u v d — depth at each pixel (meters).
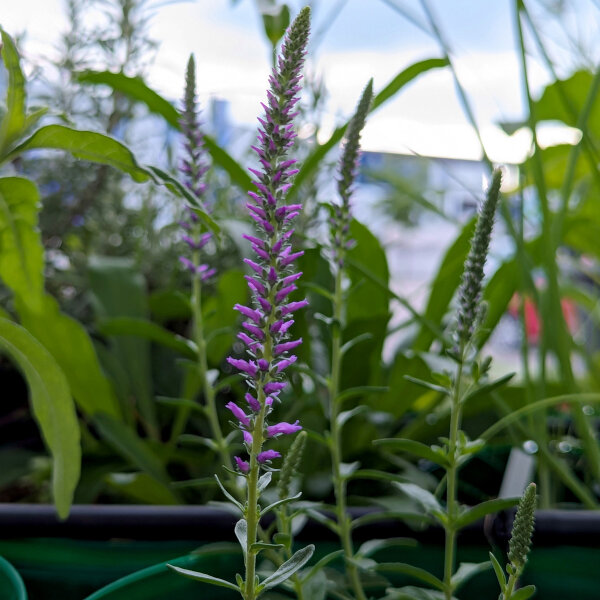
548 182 0.89
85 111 0.65
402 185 0.77
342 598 0.39
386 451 0.55
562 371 0.55
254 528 0.30
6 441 0.64
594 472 0.56
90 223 0.71
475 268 0.35
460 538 0.42
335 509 0.40
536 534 0.42
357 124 0.39
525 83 0.54
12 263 0.43
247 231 0.59
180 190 0.37
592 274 0.82
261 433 0.30
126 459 0.56
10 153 0.37
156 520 0.41
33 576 0.41
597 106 0.82
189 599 0.40
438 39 0.53
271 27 0.54
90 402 0.57
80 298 0.72
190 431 0.64
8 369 0.64
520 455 0.56
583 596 0.42
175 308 0.64
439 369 0.52
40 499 0.58
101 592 0.37
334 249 0.41
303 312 0.53
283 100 0.30
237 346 0.66
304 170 0.53
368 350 0.55
